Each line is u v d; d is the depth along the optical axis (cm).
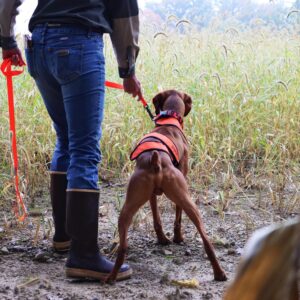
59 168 302
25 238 333
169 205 393
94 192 266
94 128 264
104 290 256
